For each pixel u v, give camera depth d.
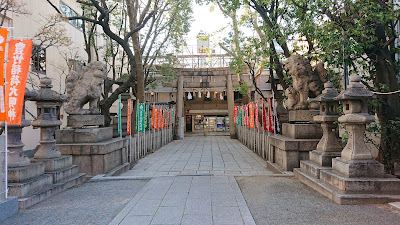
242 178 8.10
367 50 7.57
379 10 6.79
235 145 20.94
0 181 5.20
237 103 34.78
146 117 17.62
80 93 9.62
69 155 8.43
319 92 9.20
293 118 9.24
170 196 6.27
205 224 4.64
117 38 14.12
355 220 4.77
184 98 35.09
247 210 5.30
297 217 4.96
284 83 13.65
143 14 14.73
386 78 7.50
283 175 8.27
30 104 14.03
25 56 5.78
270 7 11.23
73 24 18.66
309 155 8.05
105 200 6.19
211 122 36.12
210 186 7.12
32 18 14.33
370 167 5.89
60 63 16.88
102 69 9.86
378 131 7.39
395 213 5.02
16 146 6.24
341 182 5.81
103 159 8.85
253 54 15.38
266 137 13.17
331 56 7.36
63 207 5.71
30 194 5.97
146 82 21.30
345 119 6.05
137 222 4.77
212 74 28.27
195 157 14.32
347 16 7.32
